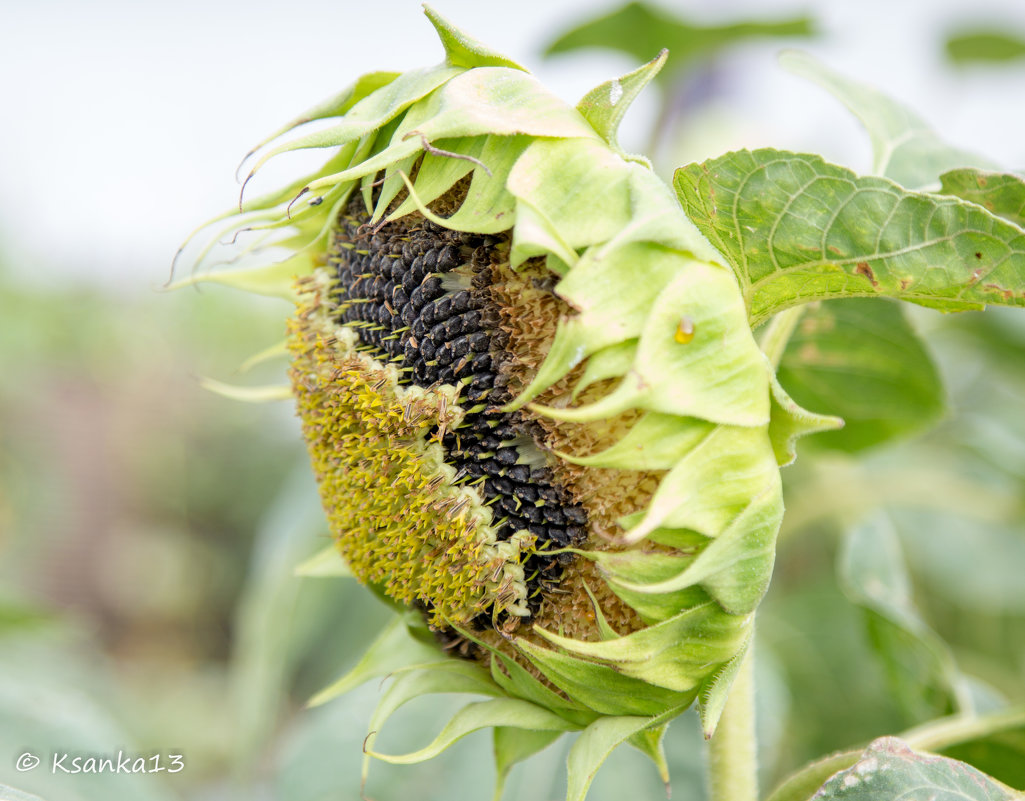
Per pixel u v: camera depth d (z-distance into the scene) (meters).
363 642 0.83
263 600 0.79
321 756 0.73
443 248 0.55
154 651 1.66
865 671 0.80
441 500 0.55
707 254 0.52
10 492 1.65
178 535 1.72
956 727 0.61
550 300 0.55
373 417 0.56
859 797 0.55
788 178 0.54
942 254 0.54
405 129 0.54
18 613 0.88
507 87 0.54
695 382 0.52
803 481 0.83
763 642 0.81
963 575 0.90
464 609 0.56
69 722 0.71
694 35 0.80
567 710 0.55
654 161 0.86
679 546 0.52
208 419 1.75
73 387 1.74
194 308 1.77
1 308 1.74
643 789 0.69
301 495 0.81
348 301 0.57
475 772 0.72
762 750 0.71
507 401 0.55
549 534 0.54
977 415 0.90
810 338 0.69
